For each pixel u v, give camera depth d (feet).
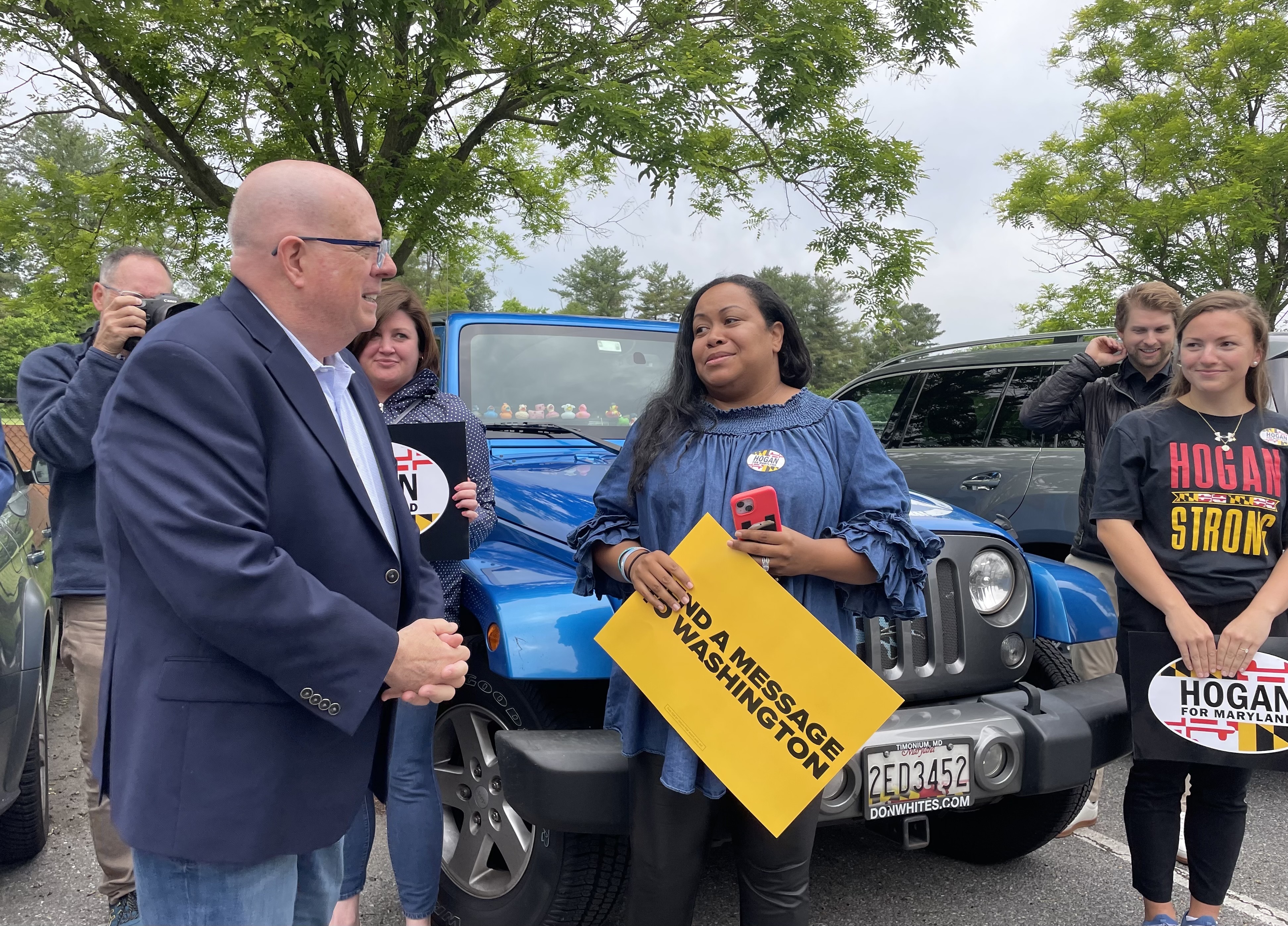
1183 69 47.96
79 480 8.49
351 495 4.83
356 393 5.51
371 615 4.58
